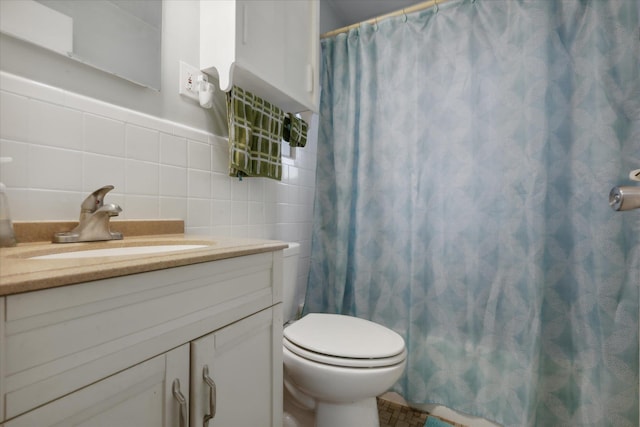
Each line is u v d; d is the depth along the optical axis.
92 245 0.71
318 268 1.65
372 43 1.55
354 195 1.60
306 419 1.18
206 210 1.13
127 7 0.89
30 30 0.70
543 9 1.18
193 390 0.57
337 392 0.93
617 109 1.09
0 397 0.34
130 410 0.47
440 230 1.38
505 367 1.23
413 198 1.41
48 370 0.38
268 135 1.28
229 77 1.01
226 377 0.64
